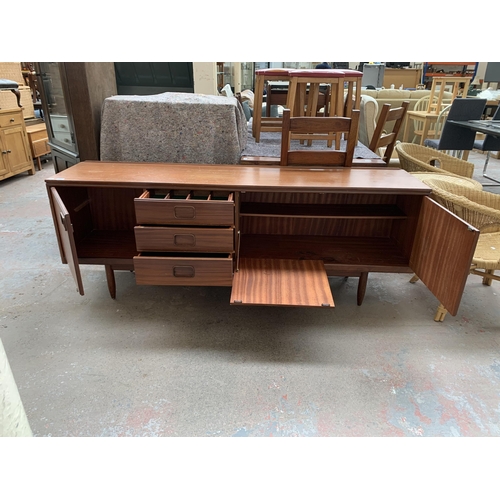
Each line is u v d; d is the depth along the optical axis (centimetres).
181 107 205
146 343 174
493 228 216
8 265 240
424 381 156
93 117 216
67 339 175
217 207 163
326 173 190
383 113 208
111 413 139
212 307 203
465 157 438
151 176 179
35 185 404
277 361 165
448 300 153
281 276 180
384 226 218
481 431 135
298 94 268
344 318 196
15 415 89
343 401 146
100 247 201
